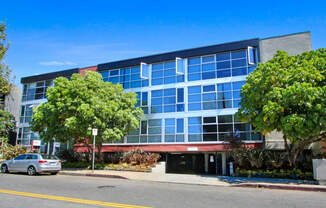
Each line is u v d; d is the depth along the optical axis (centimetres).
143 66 2622
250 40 2292
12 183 1263
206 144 2288
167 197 930
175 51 2555
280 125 1402
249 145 2067
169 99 2514
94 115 2002
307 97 1285
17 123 3397
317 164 1309
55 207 752
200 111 2375
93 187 1159
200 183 1373
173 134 2433
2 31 2447
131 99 2292
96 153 2414
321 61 1446
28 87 3331
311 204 838
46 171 1738
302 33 2261
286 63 1560
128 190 1084
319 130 1290
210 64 2423
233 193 1045
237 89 2283
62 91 2078
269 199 920
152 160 2059
